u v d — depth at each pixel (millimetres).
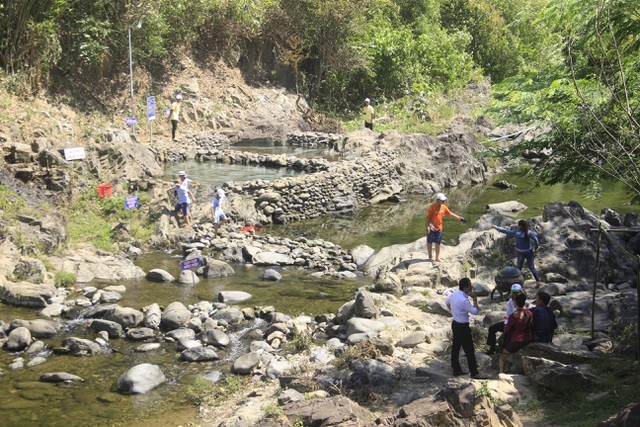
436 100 42094
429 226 19188
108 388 13047
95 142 26359
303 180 26766
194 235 22562
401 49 42906
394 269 19406
